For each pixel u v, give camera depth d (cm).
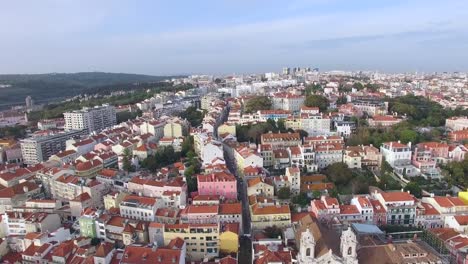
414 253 13850
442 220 18050
